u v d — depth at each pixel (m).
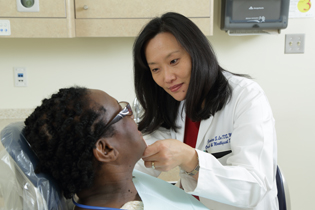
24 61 2.05
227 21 1.85
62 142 0.69
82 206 0.75
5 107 2.09
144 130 1.30
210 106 1.10
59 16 1.68
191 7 1.73
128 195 0.80
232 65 2.09
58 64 2.06
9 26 1.68
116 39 2.04
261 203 1.12
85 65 2.07
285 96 2.14
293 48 2.07
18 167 0.70
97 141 0.72
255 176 0.94
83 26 1.74
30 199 0.70
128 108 0.80
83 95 0.73
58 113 0.70
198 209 0.89
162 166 0.89
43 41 2.03
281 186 1.25
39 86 2.08
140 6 1.72
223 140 1.13
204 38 1.05
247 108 1.05
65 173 0.72
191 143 1.25
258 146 0.98
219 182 0.91
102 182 0.76
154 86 1.23
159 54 1.02
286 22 1.85
